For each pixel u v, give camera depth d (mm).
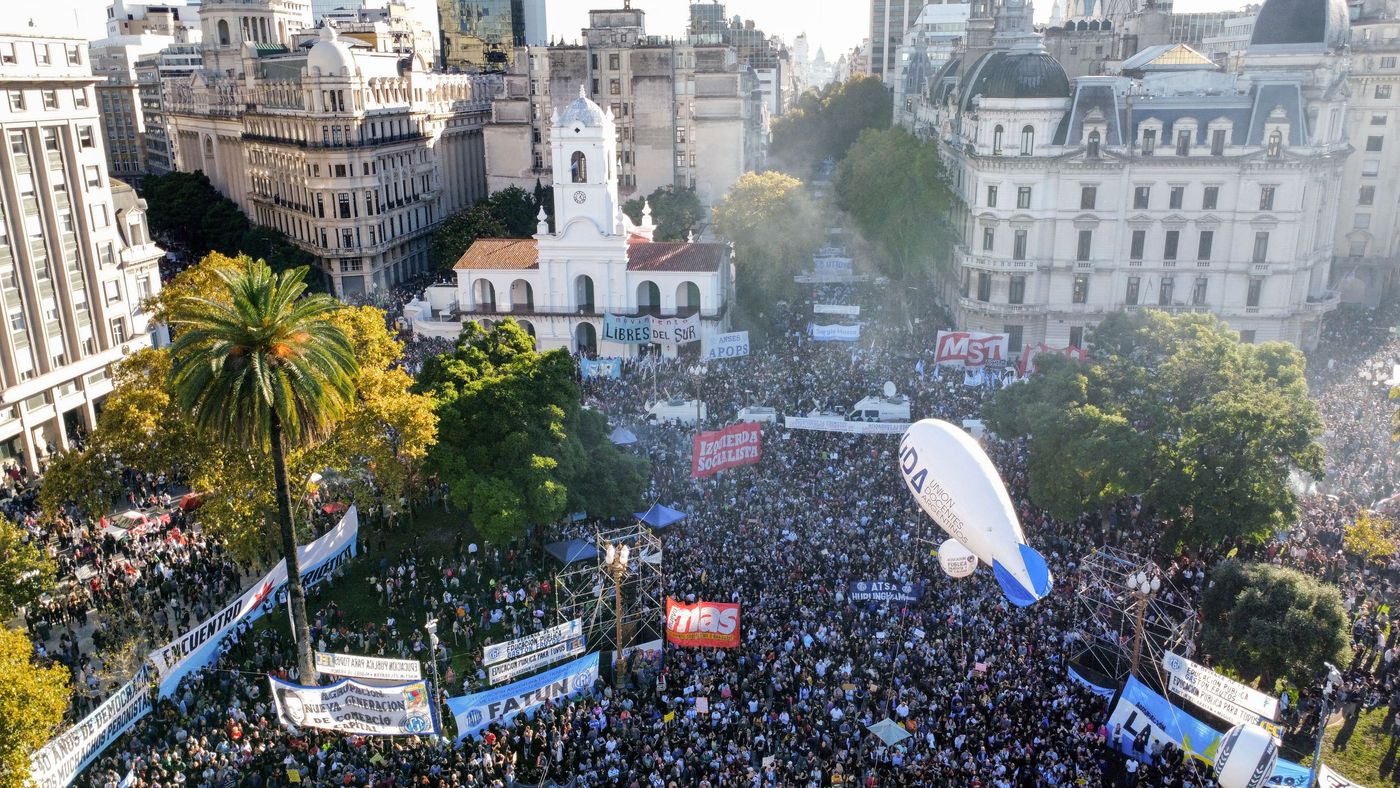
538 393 73312
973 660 56594
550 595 66500
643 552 61906
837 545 68562
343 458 66125
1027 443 83625
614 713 54688
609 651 61656
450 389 74188
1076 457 67625
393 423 65500
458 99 191625
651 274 115875
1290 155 103875
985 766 48969
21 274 89625
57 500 64312
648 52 169375
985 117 111688
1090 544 68938
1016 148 110750
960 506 56062
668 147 173375
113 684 58812
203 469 64062
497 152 177500
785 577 65000
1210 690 50188
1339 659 53094
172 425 63688
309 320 55062
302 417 54062
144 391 64375
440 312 124438
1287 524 64125
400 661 52562
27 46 88500
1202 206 108250
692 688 55250
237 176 194750
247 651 61938
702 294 115688
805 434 86875
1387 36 131250
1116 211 110000
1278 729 47594
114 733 49906
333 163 146125
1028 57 110500
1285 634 52938
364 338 69750
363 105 150500
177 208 174500
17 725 44469
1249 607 54906
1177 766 49125
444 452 69312
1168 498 65812
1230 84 117312
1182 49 122125
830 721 53094
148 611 65750
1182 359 74875
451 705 51312
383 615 66438
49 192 91688
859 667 56781
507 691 52469
